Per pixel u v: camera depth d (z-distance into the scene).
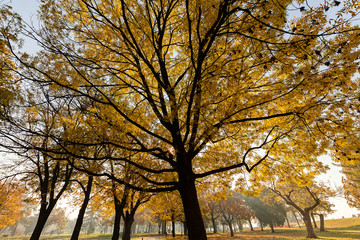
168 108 5.54
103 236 45.06
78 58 4.27
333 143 4.26
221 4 3.12
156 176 6.89
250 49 3.92
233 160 5.93
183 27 4.40
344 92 3.68
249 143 5.75
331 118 4.16
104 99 4.59
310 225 20.50
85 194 10.25
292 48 3.35
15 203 15.01
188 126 4.06
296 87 3.65
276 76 4.44
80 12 4.48
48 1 3.98
